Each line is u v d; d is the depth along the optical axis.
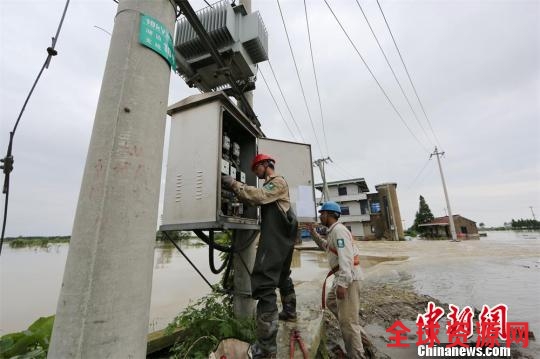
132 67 1.37
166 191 2.26
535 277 7.24
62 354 1.03
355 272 2.75
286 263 2.27
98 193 1.18
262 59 3.67
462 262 10.53
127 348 1.13
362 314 4.37
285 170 3.57
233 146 2.86
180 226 2.11
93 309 1.07
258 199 1.98
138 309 1.20
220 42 3.21
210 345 2.22
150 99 1.40
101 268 1.10
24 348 1.96
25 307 6.14
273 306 1.85
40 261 17.67
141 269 1.24
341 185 32.84
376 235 31.02
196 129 2.27
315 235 3.43
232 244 2.70
